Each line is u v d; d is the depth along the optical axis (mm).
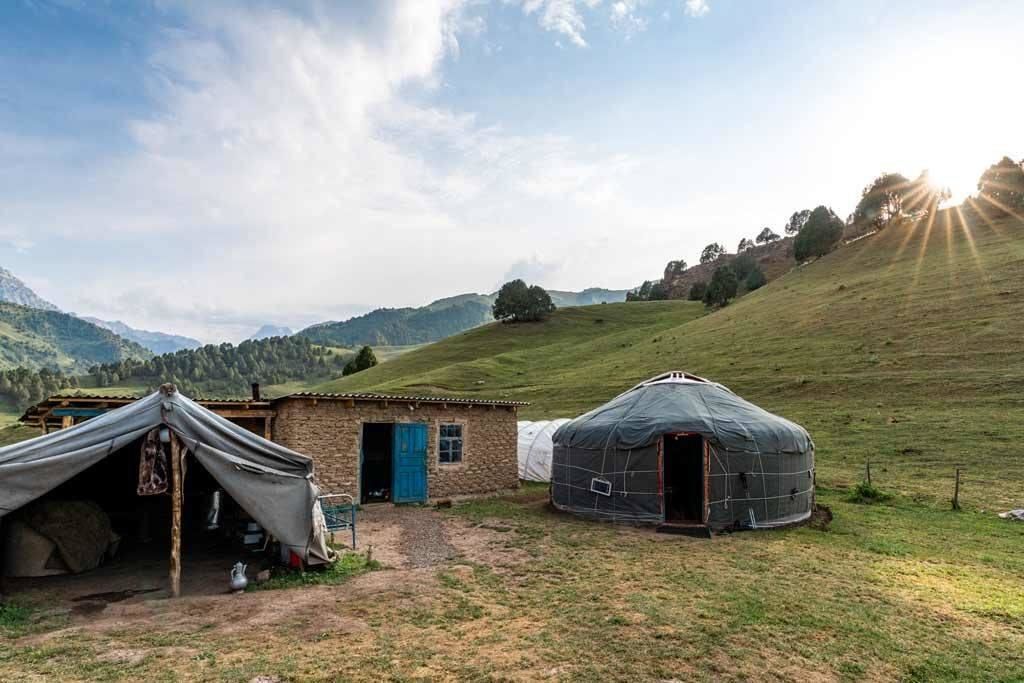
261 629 6684
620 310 102625
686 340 53031
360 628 6730
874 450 22141
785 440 13828
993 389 26578
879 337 37750
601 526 13211
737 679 5551
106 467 12305
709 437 13070
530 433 23297
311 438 15180
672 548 10977
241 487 8695
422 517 14250
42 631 6613
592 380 46219
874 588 8531
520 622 6961
